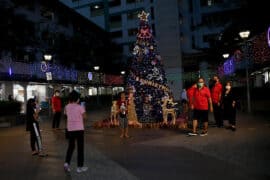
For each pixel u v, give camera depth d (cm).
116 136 1284
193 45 5788
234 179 613
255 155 809
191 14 5875
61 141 1237
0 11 2533
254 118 1681
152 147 991
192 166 726
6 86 3041
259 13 2534
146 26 1680
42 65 3528
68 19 4634
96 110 3541
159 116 1561
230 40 3566
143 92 1580
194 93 1208
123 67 5772
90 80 4766
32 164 831
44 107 2812
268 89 2102
